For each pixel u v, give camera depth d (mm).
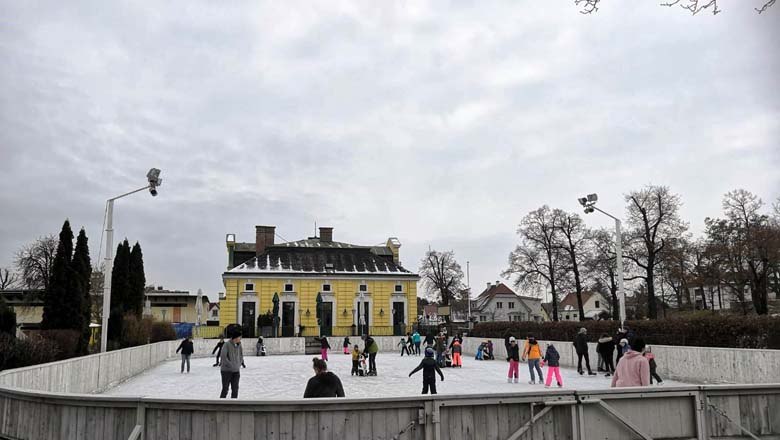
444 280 83750
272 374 28578
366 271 59938
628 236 56750
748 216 52875
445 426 7641
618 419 8102
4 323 19719
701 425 8406
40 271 59562
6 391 9477
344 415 7488
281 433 7406
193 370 31094
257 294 56656
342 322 58062
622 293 28453
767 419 8734
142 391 21203
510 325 45094
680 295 62438
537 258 63844
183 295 76688
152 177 25359
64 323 26828
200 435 7555
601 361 27594
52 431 8500
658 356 25484
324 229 66062
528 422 7855
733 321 23891
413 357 42531
